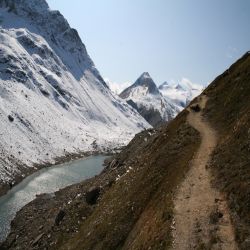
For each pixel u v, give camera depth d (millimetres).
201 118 61656
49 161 148500
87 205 62594
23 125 162250
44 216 72938
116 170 75188
